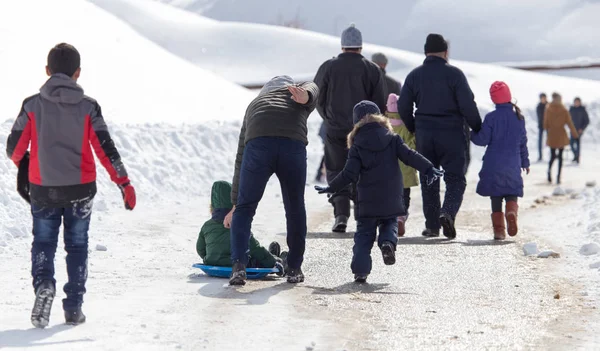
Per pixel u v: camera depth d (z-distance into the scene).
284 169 22.97
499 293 22.25
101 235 30.47
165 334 17.48
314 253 28.19
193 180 46.31
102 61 62.00
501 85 32.59
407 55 171.75
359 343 17.16
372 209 23.47
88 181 17.89
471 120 32.22
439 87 32.19
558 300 21.45
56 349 16.12
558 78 166.50
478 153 86.94
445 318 19.36
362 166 23.56
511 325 18.81
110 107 52.94
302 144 23.20
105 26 72.25
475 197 46.22
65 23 66.62
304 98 23.12
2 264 24.98
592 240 30.50
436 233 32.59
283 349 16.64
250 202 22.84
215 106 63.31
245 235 22.72
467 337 17.72
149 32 181.25
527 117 113.44
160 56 72.50
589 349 16.94
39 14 65.56
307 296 21.47
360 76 33.16
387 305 20.61
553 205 43.06
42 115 17.55
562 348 17.00
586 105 125.94
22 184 18.25
